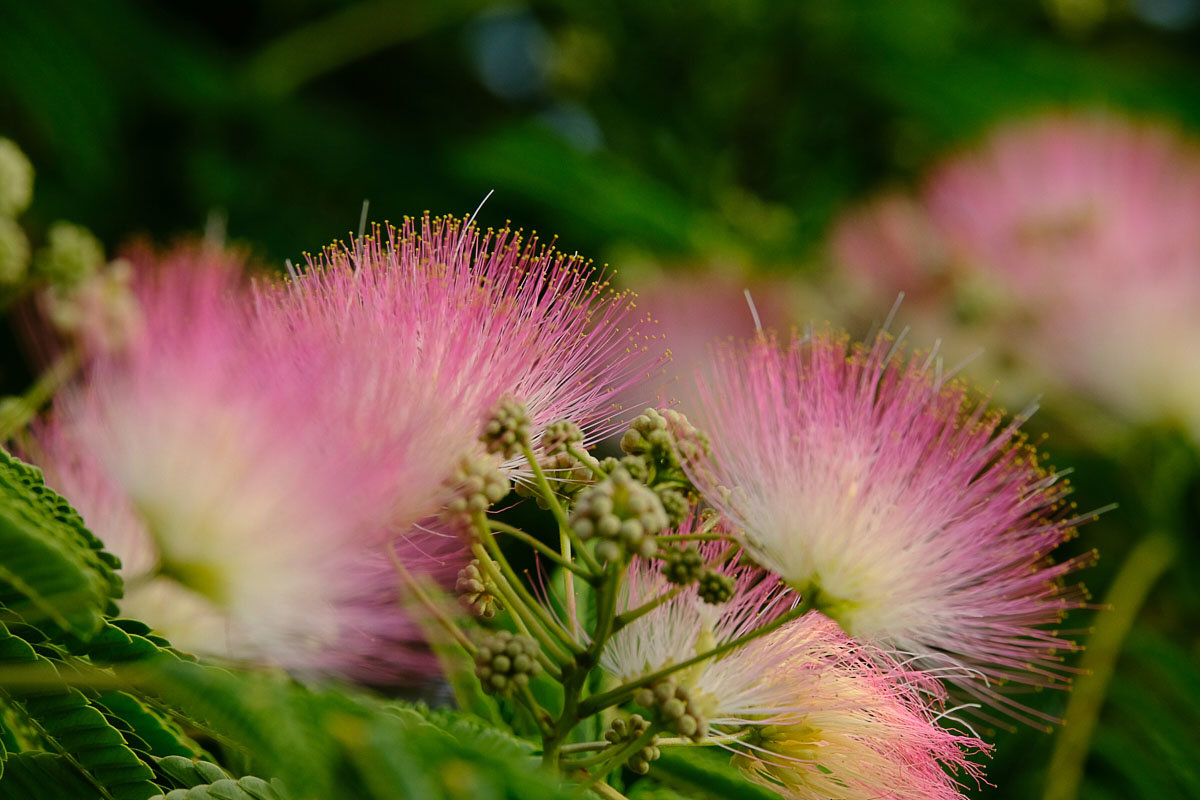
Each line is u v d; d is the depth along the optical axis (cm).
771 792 47
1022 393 72
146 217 80
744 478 46
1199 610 64
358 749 41
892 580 46
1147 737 54
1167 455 70
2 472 44
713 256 84
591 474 47
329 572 44
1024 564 47
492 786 41
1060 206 79
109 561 44
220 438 44
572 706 45
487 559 45
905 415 47
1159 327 71
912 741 47
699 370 48
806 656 47
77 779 45
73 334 51
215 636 46
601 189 84
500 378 46
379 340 45
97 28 80
